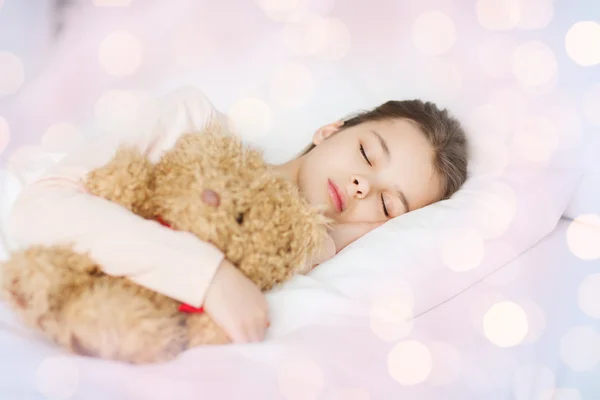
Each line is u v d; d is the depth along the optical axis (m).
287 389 0.69
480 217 1.01
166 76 1.34
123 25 1.28
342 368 0.75
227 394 0.66
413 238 0.96
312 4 1.39
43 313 0.66
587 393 0.88
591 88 1.06
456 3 1.24
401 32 1.31
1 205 0.98
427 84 1.29
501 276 0.99
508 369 0.84
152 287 0.73
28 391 0.61
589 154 1.08
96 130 1.22
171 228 0.78
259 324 0.77
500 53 1.18
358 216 1.03
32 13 1.17
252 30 1.36
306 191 1.04
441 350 0.84
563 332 0.91
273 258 0.78
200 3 1.32
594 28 1.05
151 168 0.82
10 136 1.14
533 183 1.06
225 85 1.35
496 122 1.17
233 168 0.80
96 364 0.66
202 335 0.74
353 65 1.35
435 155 1.10
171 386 0.65
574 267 1.02
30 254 0.69
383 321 0.87
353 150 1.05
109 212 0.76
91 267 0.72
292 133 1.31
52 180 0.83
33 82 1.20
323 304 0.85
